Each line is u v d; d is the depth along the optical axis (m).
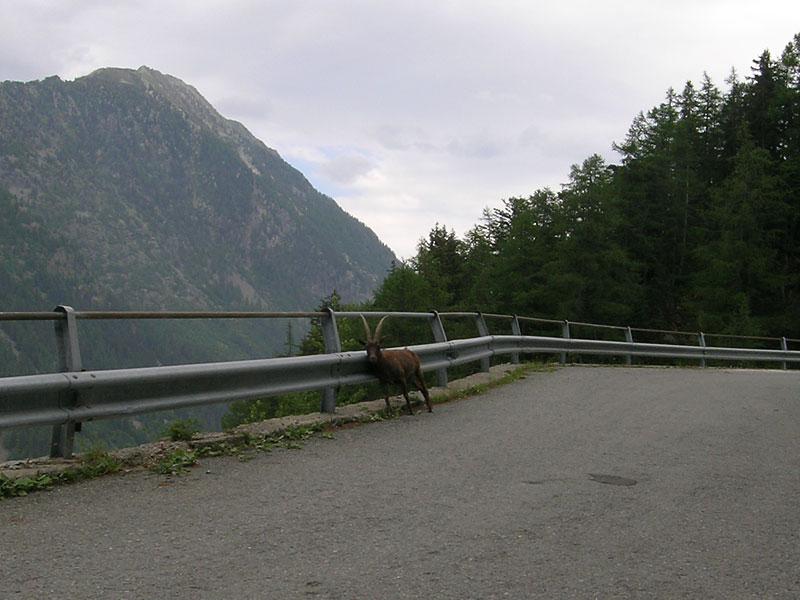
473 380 13.60
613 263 52.66
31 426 6.05
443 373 12.52
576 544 4.79
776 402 12.20
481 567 4.32
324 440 8.23
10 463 6.36
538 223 57.28
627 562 4.48
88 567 4.21
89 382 6.42
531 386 13.48
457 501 5.74
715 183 69.44
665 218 62.47
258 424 8.55
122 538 4.73
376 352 9.73
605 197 52.75
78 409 6.46
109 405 6.70
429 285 59.84
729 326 48.09
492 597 3.88
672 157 62.28
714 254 53.94
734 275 52.78
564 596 3.93
